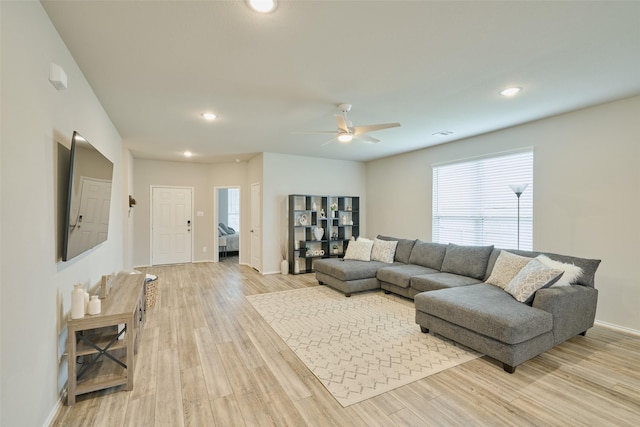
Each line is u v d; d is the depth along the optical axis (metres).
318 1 1.67
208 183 7.49
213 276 5.89
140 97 3.08
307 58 2.33
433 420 1.86
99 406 1.97
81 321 1.97
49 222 1.80
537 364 2.52
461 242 5.04
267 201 6.10
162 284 5.24
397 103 3.30
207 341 2.97
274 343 2.93
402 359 2.61
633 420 1.85
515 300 2.84
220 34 2.00
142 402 2.02
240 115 3.68
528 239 4.09
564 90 2.97
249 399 2.06
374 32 1.99
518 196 3.95
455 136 4.75
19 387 1.44
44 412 1.73
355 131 3.37
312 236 6.34
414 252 4.85
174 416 1.89
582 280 2.98
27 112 1.53
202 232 7.46
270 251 6.16
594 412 1.92
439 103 3.31
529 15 1.82
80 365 2.32
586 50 2.23
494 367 2.48
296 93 3.01
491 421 1.84
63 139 2.06
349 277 4.45
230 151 5.95
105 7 1.72
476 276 3.84
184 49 2.19
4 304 1.31
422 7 1.73
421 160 5.75
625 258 3.21
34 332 1.60
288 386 2.22
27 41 1.53
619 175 3.24
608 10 1.77
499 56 2.32
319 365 2.51
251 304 4.12
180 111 3.51
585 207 3.51
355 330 3.24
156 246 6.97
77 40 2.05
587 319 2.94
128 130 4.33
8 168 1.35
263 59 2.35
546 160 3.85
